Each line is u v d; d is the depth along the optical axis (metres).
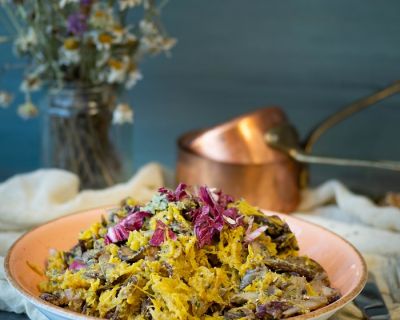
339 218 0.80
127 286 0.48
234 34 0.96
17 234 0.68
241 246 0.51
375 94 0.82
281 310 0.47
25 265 0.55
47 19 0.74
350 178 0.98
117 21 0.77
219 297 0.49
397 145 0.96
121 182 0.80
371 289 0.60
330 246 0.58
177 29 0.97
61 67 0.76
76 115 0.77
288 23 0.94
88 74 0.76
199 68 0.98
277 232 0.55
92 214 0.63
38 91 1.02
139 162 1.02
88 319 0.46
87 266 0.52
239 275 0.50
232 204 0.55
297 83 0.96
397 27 0.92
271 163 0.77
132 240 0.51
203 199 0.53
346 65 0.94
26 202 0.73
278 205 0.78
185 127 1.00
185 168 0.78
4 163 1.07
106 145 0.78
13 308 0.58
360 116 0.96
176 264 0.49
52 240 0.60
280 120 0.80
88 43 0.73
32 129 1.04
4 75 1.02
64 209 0.71
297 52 0.95
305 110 0.97
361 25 0.93
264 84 0.97
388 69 0.94
